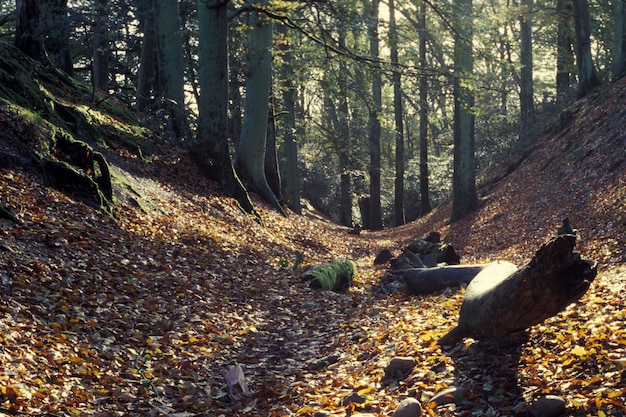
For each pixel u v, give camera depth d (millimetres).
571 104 27719
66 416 5070
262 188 21766
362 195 40000
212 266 11148
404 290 11062
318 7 18172
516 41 21172
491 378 5555
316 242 19281
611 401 4508
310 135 39719
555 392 4949
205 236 13000
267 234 16984
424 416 5102
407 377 6043
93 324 7129
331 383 6383
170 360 6867
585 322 6344
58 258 8508
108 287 8344
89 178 11484
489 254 16188
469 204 24125
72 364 6070
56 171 11195
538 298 5242
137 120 19188
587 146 20234
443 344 6605
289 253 15656
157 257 10391
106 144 15266
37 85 14383
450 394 5273
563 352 5660
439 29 23109
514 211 20547
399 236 28156
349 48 19312
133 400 5773
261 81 21188
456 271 10508
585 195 16547
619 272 9125
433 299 9828
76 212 10594
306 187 49156
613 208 13758
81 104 16531
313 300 10445
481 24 20656
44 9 18734
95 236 9898
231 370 6543
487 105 37156
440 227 24391
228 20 17750
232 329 8391
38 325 6516
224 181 17984
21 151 11109
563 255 5004
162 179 15789
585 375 5109
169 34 19484
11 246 8133
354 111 35625
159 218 12867
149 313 8086
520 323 5609
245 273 11516
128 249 10141
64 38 18547
